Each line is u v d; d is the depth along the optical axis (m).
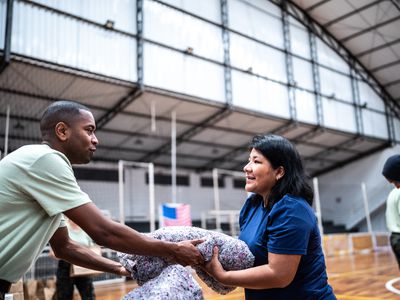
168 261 1.28
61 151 1.38
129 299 1.12
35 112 10.59
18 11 8.90
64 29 9.55
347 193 20.83
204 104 12.26
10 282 1.26
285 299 1.27
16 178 1.22
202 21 12.70
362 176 20.30
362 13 15.62
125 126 13.05
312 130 16.02
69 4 9.73
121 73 10.35
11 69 8.94
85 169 14.77
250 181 1.38
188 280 1.18
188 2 12.44
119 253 1.34
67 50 9.49
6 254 1.21
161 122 13.22
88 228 1.23
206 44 12.60
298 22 16.30
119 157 15.41
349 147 19.17
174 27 11.86
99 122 12.30
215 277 1.25
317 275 1.28
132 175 16.27
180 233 1.30
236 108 12.99
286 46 15.30
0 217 1.22
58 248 1.58
